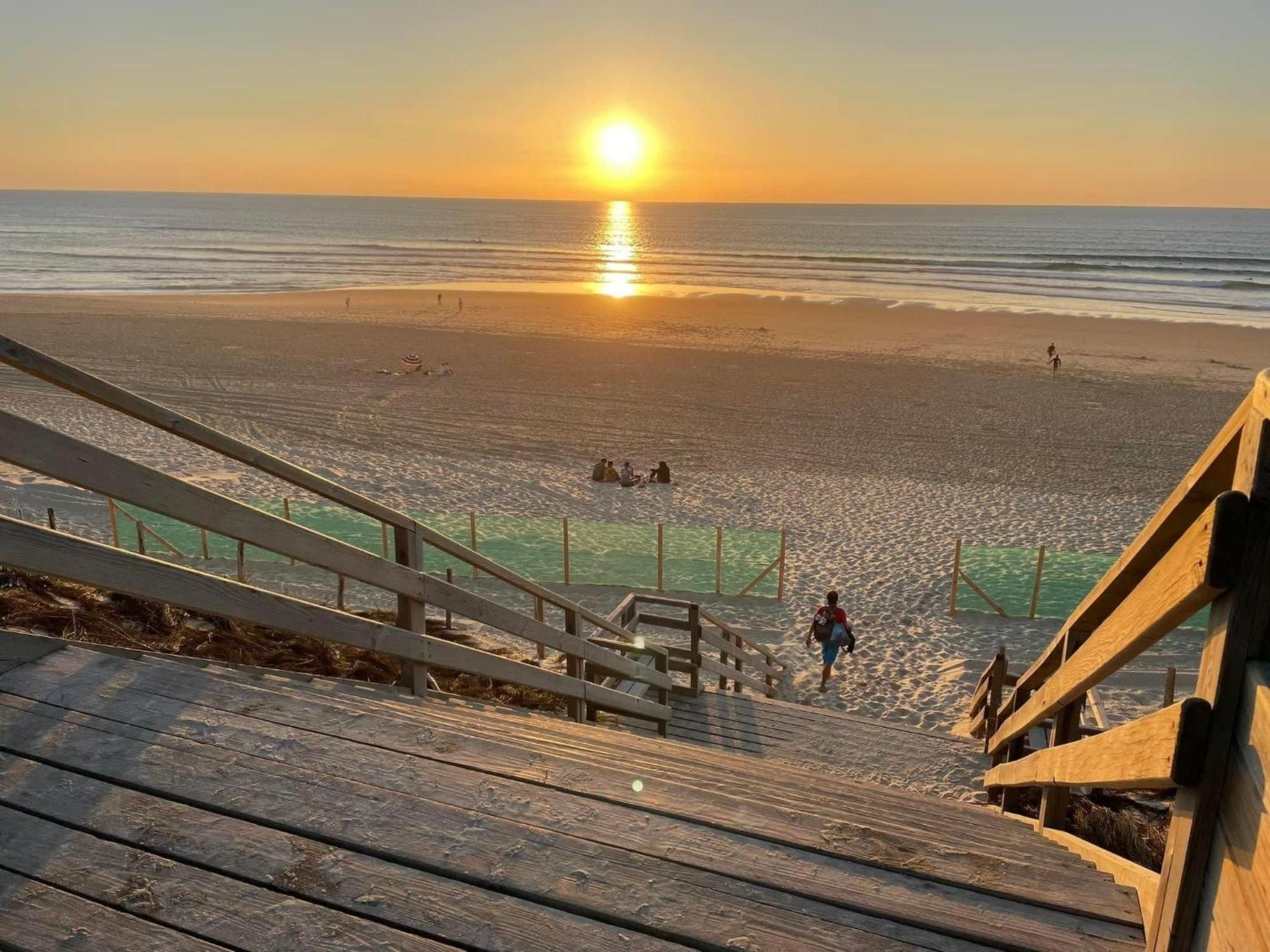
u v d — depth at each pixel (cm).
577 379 3388
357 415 2789
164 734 297
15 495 1702
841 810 316
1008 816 436
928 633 1366
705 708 882
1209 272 8319
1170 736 179
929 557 1673
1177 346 4219
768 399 3089
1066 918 235
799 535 1808
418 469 2236
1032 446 2525
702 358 3847
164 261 9038
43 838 244
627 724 805
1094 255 10644
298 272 8281
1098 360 3831
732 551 1625
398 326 4638
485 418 2784
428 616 1234
